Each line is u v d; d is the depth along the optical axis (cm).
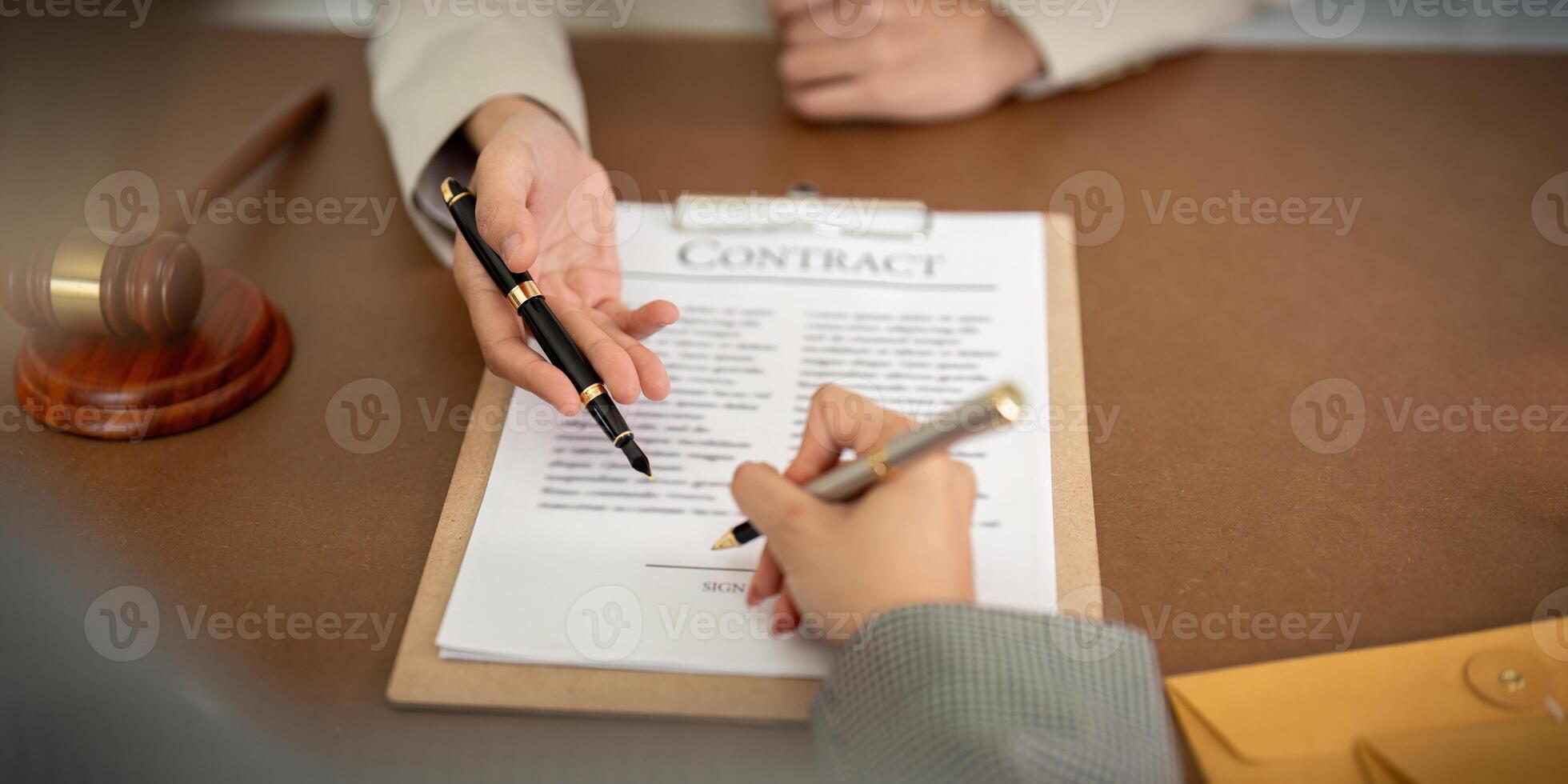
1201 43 110
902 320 77
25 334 79
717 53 111
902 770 48
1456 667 54
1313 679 53
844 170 94
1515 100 102
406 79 89
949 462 56
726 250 83
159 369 70
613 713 53
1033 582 59
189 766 53
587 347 63
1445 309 79
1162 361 75
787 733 53
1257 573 60
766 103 104
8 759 55
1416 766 48
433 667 55
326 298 81
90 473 67
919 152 97
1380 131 98
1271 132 99
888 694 49
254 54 109
